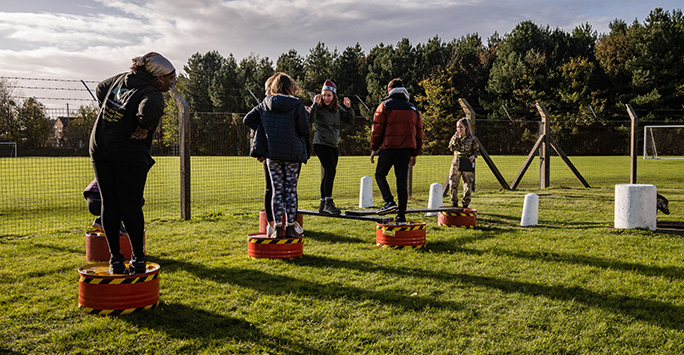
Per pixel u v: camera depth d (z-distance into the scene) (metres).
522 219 8.52
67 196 14.62
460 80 52.69
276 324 3.79
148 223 8.68
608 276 5.18
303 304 4.26
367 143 30.47
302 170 24.08
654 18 45.94
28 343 3.43
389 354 3.32
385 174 6.85
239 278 5.05
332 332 3.66
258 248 5.87
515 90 46.72
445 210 8.05
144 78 4.00
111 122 3.88
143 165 4.05
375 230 7.94
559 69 46.75
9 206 12.10
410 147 6.60
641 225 7.79
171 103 54.31
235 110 58.38
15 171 24.70
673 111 42.16
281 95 5.80
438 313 4.06
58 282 4.90
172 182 19.03
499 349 3.39
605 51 46.53
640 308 4.24
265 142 5.84
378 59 53.84
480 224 8.65
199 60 65.31
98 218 5.82
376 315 4.01
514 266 5.57
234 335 3.60
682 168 26.31
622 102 43.12
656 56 43.25
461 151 9.52
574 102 44.47
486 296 4.50
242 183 18.09
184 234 7.56
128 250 5.80
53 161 29.86
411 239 6.55
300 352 3.34
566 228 8.17
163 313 4.01
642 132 37.16
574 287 4.79
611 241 6.96
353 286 4.75
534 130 39.53
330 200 7.05
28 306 4.16
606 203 11.45
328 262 5.74
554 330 3.73
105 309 3.93
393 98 6.66
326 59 58.84
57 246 6.63
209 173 21.97
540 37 52.34
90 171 24.81
